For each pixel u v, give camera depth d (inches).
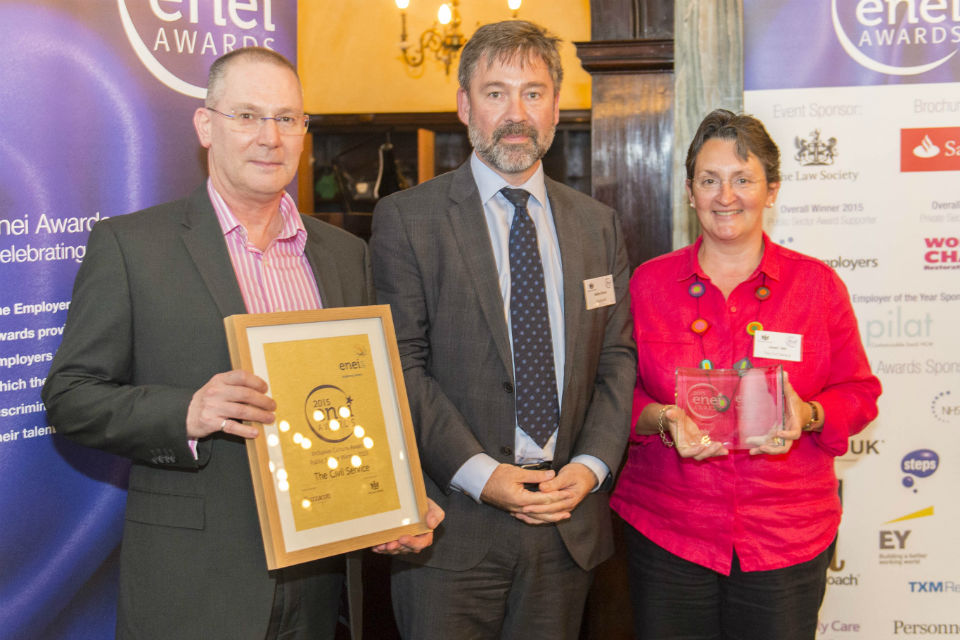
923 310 106.0
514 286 76.9
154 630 59.8
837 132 106.2
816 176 107.0
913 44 104.2
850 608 108.3
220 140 61.7
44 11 72.1
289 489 57.0
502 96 74.4
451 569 75.5
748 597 75.6
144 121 80.0
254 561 61.1
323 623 67.2
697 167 76.0
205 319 60.9
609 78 154.4
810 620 76.4
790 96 107.3
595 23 152.5
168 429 55.4
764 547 74.7
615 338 82.3
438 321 76.9
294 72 64.5
